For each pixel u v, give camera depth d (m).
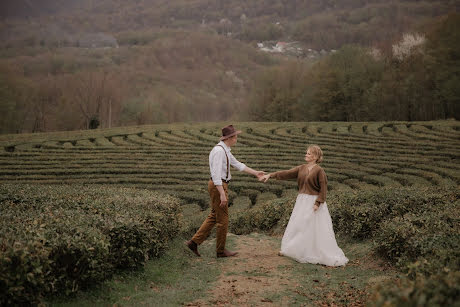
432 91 44.44
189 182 16.91
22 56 84.00
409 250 5.34
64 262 4.38
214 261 6.35
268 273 5.64
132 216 5.81
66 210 5.92
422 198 7.95
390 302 2.76
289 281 5.27
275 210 9.80
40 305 3.83
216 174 6.14
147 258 5.70
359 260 6.43
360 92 50.50
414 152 21.84
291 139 26.27
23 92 52.25
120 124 59.16
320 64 58.50
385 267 5.87
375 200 8.27
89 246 4.50
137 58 104.81
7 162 19.22
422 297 2.67
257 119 61.44
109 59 99.50
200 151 22.91
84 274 4.48
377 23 124.69
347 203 8.18
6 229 4.38
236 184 16.22
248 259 6.45
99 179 17.06
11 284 3.61
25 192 7.71
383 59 55.00
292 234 6.37
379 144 24.17
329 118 52.59
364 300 4.46
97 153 22.69
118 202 6.94
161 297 4.61
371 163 20.17
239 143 25.94
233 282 5.24
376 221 7.43
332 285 5.09
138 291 4.84
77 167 19.17
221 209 6.36
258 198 14.25
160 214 6.48
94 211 6.19
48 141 25.69
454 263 3.84
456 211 6.47
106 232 5.16
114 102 57.75
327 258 6.08
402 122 32.19
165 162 20.30
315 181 6.20
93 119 47.09
